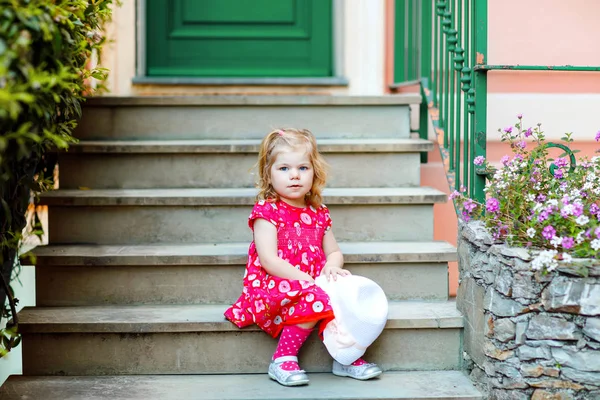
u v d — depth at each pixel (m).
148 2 4.07
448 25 2.96
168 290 2.59
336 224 2.82
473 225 2.43
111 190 2.92
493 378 2.17
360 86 4.06
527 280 2.07
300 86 4.05
